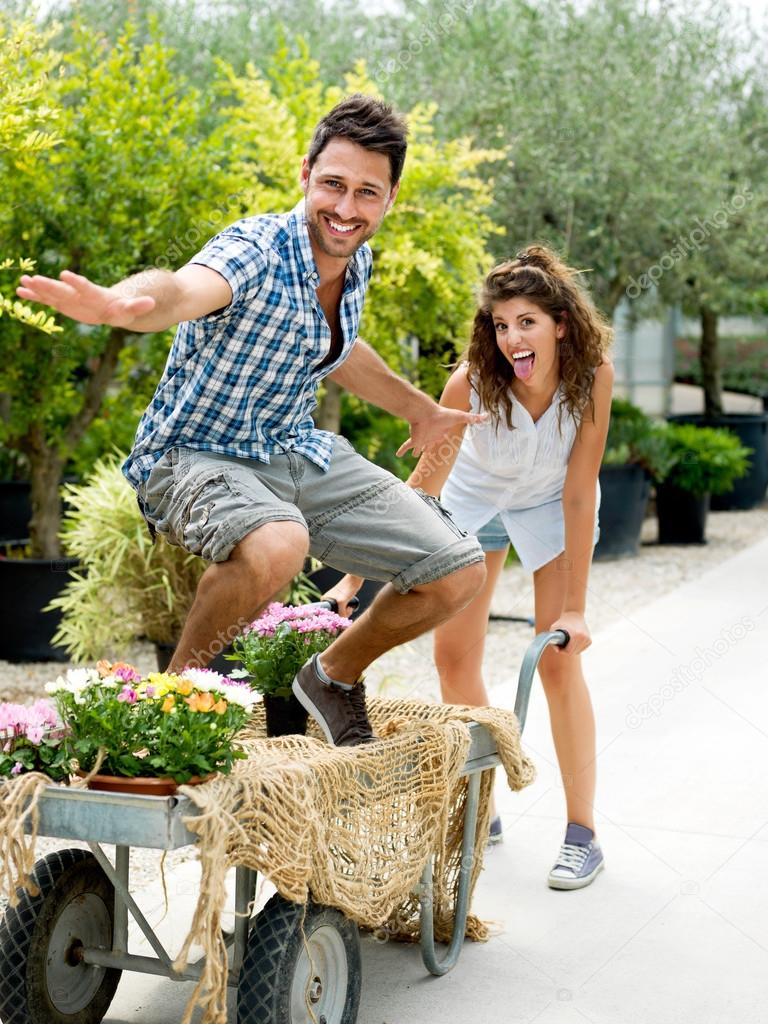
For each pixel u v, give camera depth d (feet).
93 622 17.89
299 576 18.54
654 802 13.19
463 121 26.45
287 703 9.31
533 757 14.97
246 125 20.31
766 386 47.01
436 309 21.76
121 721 7.07
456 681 11.96
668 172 27.55
